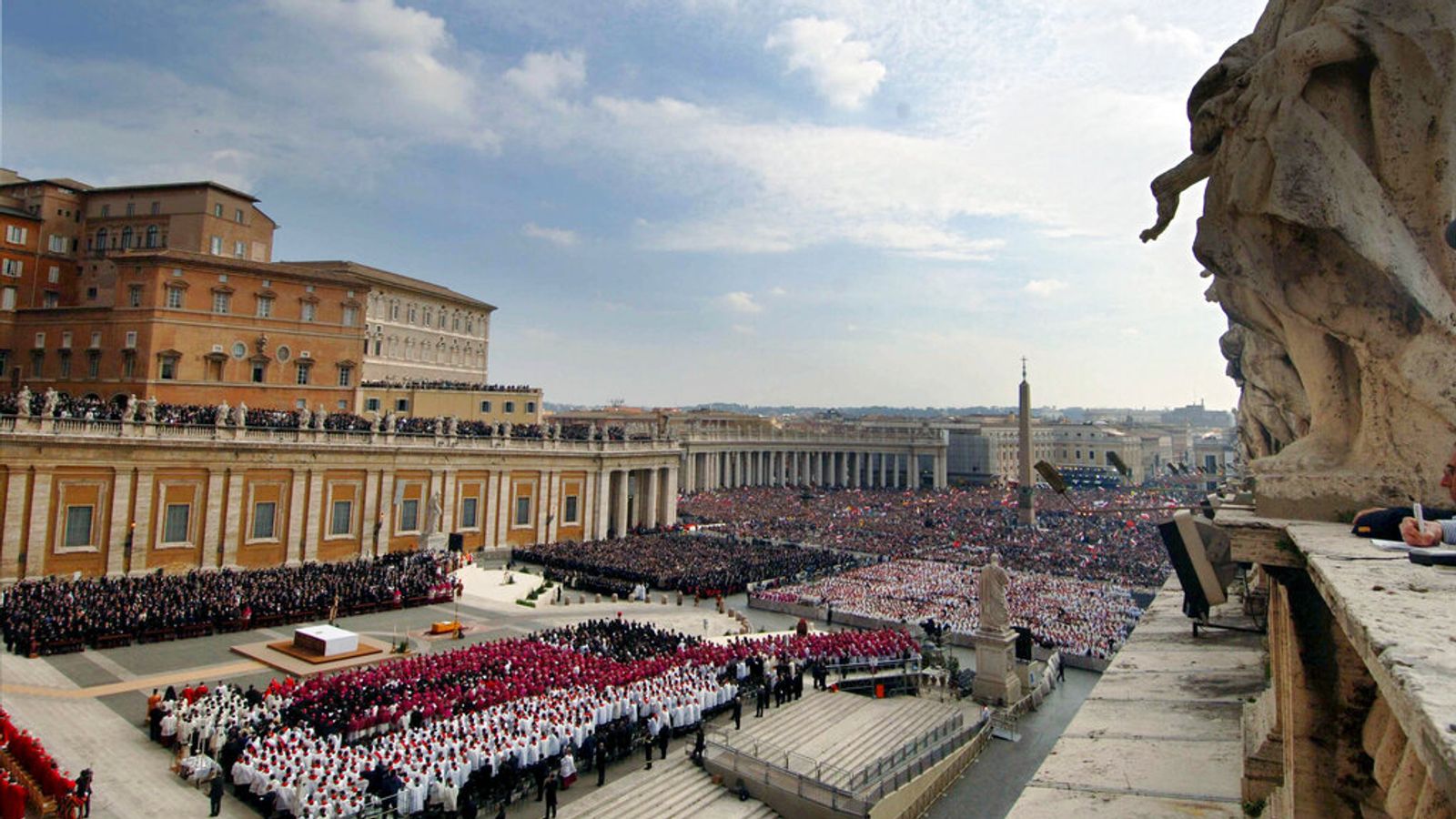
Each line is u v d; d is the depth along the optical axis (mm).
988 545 84312
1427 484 6750
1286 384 10570
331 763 25031
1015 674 39562
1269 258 7641
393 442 67250
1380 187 6867
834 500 132500
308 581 50938
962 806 28938
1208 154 8898
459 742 26953
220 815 23359
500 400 91125
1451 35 6590
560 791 27703
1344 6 7031
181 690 33062
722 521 106438
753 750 30922
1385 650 3480
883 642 43469
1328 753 6543
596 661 37938
